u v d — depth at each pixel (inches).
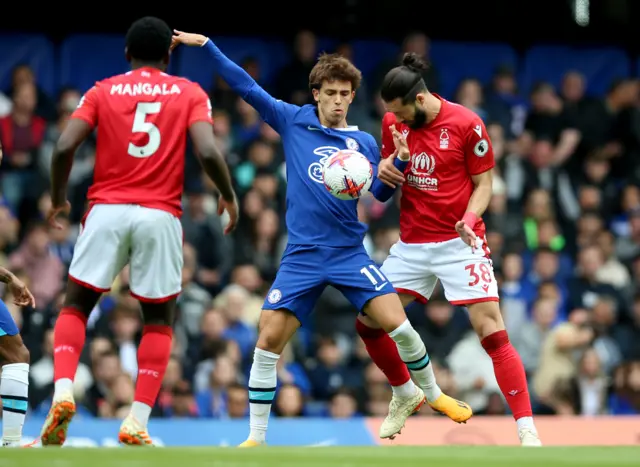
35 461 714.2
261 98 1068.5
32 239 1812.3
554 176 2229.3
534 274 2015.3
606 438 1455.5
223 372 1679.4
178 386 1649.9
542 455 801.6
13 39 2278.5
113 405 1596.9
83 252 959.6
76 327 955.3
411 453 813.9
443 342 1795.0
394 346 1098.7
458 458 768.3
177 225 969.5
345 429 1455.5
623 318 1995.6
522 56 2498.8
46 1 2314.2
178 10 2378.2
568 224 2193.7
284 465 706.8
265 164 2068.2
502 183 2142.0
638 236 2162.9
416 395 1119.6
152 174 960.3
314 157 1046.4
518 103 2335.1
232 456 768.9
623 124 2342.5
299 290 1033.5
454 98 2281.0
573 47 2514.8
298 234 1044.5
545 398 1808.6
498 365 1068.5
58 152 950.4
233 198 972.6
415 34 2293.3
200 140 953.5
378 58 2400.3
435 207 1072.2
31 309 1727.4
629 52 2527.1
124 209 952.9
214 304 1809.8
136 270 962.7
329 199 1035.3
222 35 2385.6
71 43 2297.0
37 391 1635.1
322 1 2404.0
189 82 984.9
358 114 2148.1
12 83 2124.8
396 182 1045.2
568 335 1822.1
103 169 966.4
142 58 992.2
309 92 2172.7
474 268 1067.9
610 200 2247.8
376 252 1916.8
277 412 1676.9
